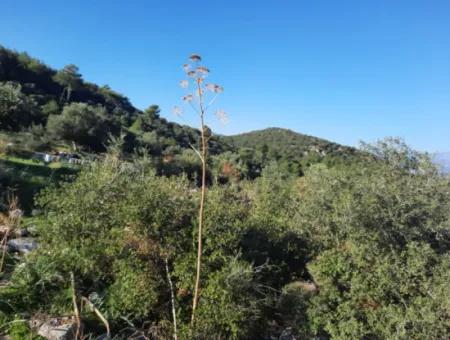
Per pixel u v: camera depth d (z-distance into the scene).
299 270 7.73
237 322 5.62
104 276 6.42
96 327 5.39
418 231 6.93
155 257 6.16
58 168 15.47
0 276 5.71
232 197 8.24
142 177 7.93
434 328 5.25
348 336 5.54
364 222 7.18
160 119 79.38
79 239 6.58
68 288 5.83
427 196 7.47
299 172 33.47
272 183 12.88
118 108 80.00
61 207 7.04
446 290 5.46
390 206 7.18
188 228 6.29
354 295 5.98
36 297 5.52
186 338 5.27
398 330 5.29
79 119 40.50
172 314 5.88
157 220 6.12
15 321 4.78
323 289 6.39
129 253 6.09
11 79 62.59
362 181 7.95
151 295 5.70
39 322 5.02
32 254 6.20
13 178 11.44
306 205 9.00
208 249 6.18
